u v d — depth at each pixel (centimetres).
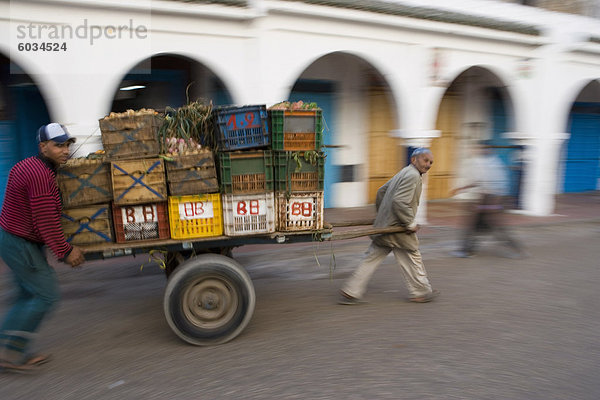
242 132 371
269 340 389
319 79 910
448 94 1088
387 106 991
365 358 358
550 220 932
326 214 905
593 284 548
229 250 438
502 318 439
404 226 453
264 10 636
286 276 570
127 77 754
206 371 339
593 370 343
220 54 638
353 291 470
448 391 312
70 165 345
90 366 347
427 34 809
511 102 962
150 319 437
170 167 357
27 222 322
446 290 518
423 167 452
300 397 305
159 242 362
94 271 580
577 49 958
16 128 723
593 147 1365
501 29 864
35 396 308
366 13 727
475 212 644
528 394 310
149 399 303
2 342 335
